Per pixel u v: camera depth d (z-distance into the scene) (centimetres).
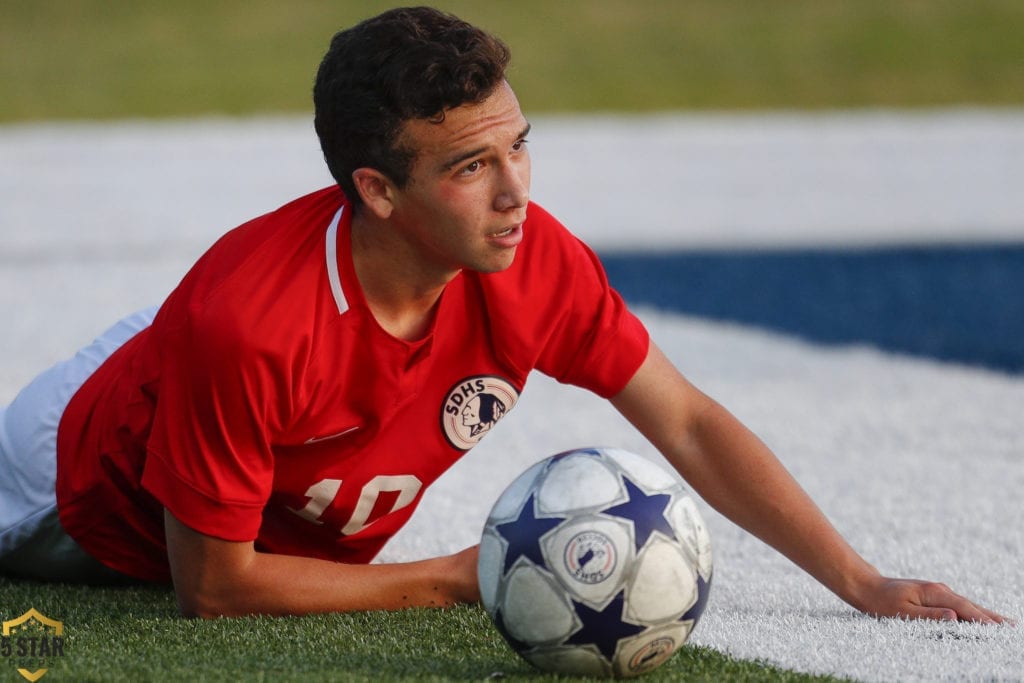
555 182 5597
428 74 1041
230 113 7462
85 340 2856
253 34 9125
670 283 3716
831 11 9325
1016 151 6238
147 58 8631
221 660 1130
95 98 7800
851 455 2044
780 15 9294
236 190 5288
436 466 1281
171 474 1170
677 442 1335
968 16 9100
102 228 4509
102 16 9525
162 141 6675
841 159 6112
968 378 2611
